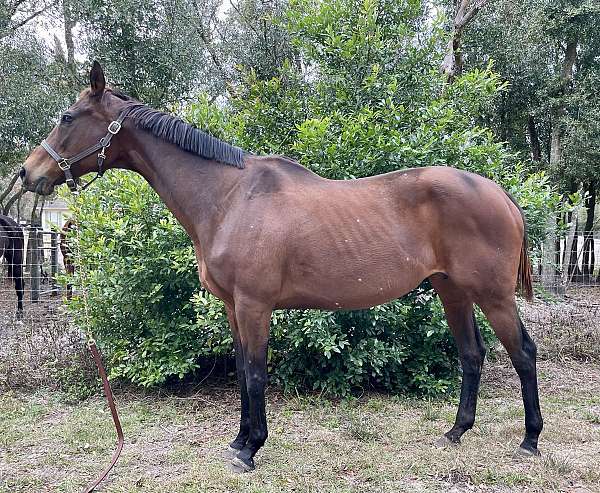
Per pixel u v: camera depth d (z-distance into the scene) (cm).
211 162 304
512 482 267
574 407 401
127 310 443
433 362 444
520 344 297
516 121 1322
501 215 294
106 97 305
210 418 382
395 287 294
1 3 1127
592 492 257
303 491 261
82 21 1091
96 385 448
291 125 516
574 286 755
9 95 1107
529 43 1162
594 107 1147
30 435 348
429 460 295
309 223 286
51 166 297
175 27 1116
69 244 453
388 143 433
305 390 441
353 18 510
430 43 519
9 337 587
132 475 284
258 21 1092
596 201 1379
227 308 307
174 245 428
